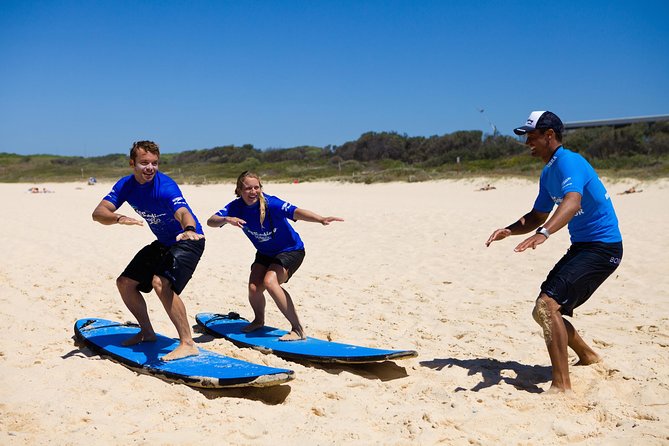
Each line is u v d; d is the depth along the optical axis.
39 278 8.38
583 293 4.27
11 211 19.12
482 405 4.04
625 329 5.98
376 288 8.20
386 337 5.88
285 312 5.41
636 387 4.31
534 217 4.65
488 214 15.70
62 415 3.65
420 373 4.82
